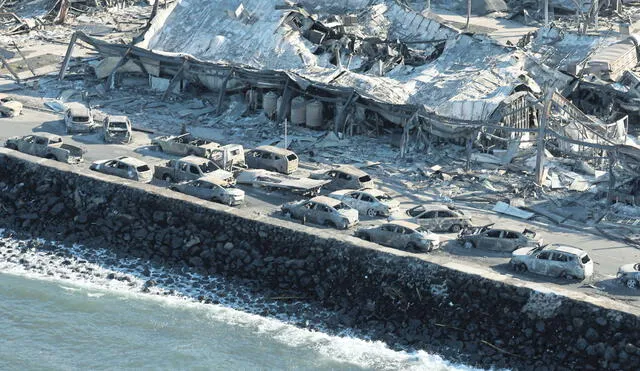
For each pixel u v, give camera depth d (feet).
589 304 239.91
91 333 255.29
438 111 364.99
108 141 357.00
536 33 483.92
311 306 267.18
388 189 322.96
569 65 421.59
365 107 368.27
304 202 290.76
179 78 408.26
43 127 372.99
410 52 440.86
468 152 339.16
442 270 257.55
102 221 302.66
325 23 449.89
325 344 250.37
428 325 254.06
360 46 439.63
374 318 260.21
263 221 285.02
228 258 284.41
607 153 330.54
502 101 357.61
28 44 488.44
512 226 288.10
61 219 308.40
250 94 392.06
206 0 460.55
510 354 242.78
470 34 423.64
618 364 234.17
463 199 315.17
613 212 305.73
